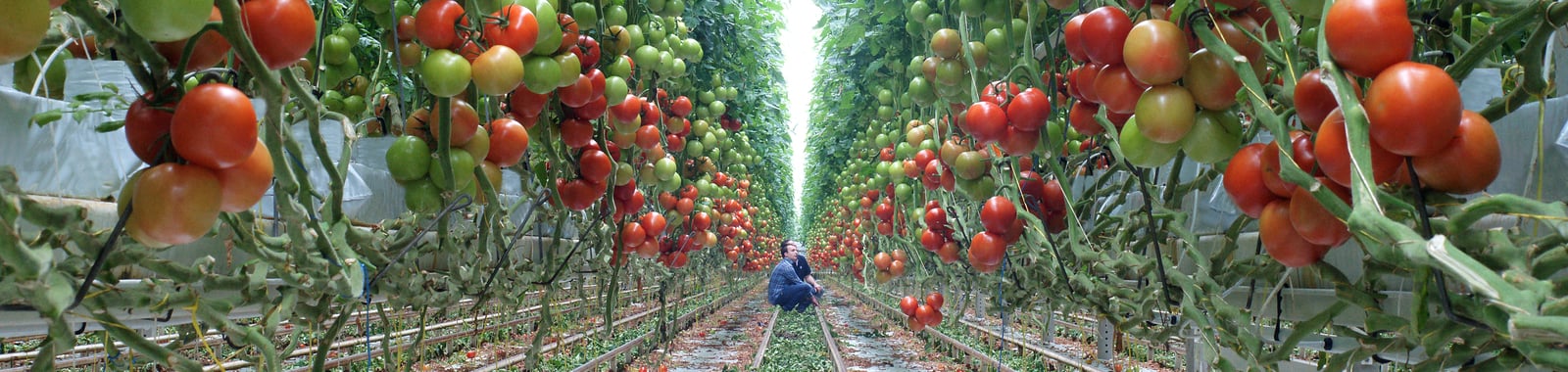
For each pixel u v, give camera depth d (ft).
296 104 5.46
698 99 18.10
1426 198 2.88
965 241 12.09
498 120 6.41
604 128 9.07
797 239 151.33
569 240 11.85
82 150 4.72
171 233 2.83
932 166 11.80
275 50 3.33
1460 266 2.10
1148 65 3.61
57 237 3.31
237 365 17.81
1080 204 8.35
